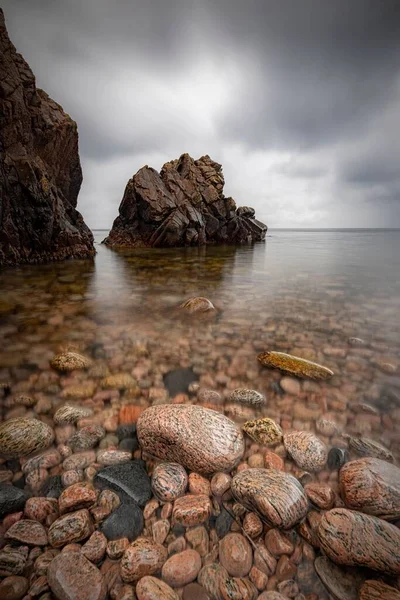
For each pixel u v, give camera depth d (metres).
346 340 5.41
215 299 8.42
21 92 14.83
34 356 4.54
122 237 28.39
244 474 2.28
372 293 9.41
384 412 3.29
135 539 1.91
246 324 6.22
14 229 13.60
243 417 3.17
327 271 14.23
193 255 21.38
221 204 31.30
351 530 1.83
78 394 3.51
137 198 26.89
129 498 2.18
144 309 7.27
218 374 4.08
